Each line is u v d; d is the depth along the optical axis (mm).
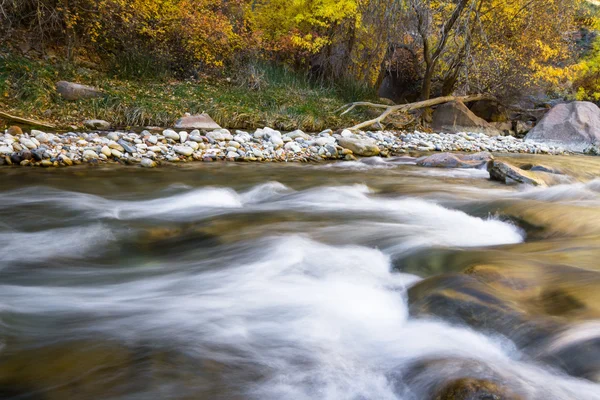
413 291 3115
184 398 2184
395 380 2348
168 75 13898
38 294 3299
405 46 15781
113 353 2518
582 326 2465
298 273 3689
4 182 6316
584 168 9156
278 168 8453
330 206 5902
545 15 14547
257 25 15367
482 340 2576
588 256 3525
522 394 2094
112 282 3564
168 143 9172
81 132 9555
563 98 19062
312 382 2342
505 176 7559
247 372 2404
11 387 2213
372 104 14211
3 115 9391
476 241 4391
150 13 13273
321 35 15117
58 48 12719
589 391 2133
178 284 3518
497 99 16094
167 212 5477
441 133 14367
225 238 4504
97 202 5746
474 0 12695
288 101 14047
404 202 6160
